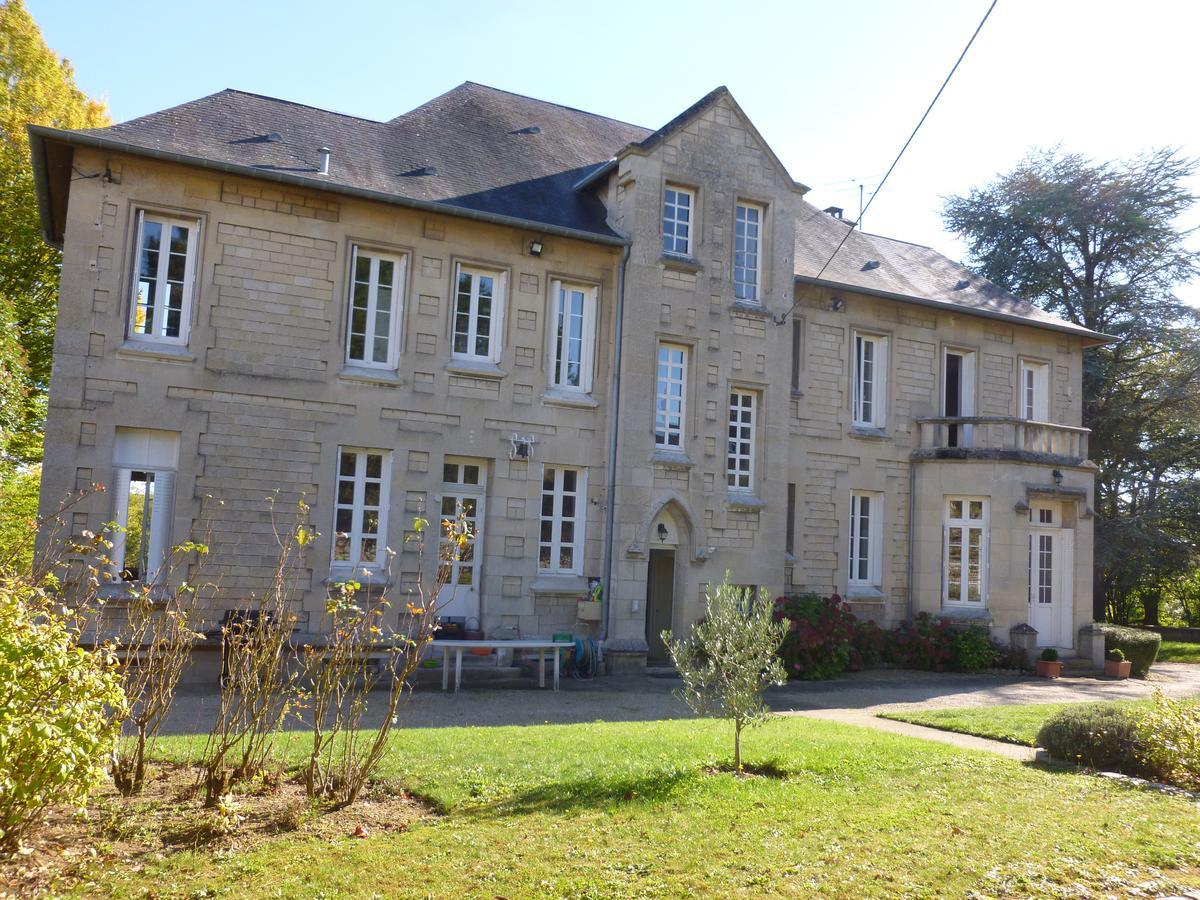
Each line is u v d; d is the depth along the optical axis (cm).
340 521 1586
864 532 2136
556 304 1775
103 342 1432
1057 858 652
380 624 1509
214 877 565
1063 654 2117
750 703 889
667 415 1833
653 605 1947
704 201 1862
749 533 1862
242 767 750
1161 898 594
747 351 1891
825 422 2070
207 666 1407
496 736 1001
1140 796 836
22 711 550
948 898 573
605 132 2262
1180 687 1914
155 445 1469
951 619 2048
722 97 1897
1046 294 3522
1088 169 3481
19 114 2280
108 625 1375
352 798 726
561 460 1744
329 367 1573
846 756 949
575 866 600
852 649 1870
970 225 3750
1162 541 3095
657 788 785
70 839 617
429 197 1672
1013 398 2327
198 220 1509
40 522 1143
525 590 1694
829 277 2081
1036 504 2150
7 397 1752
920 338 2206
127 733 955
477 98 2127
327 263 1584
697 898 556
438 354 1658
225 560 1473
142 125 1527
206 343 1493
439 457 1645
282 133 1688
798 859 628
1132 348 3369
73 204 1431
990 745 1121
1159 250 3397
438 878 573
